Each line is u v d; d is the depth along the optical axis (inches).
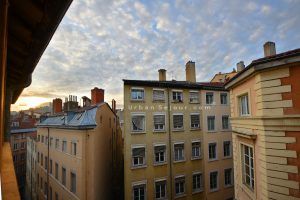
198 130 1035.9
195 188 995.9
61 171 887.7
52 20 92.5
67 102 1141.7
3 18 53.3
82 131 725.9
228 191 1075.9
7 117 229.5
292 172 312.8
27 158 1779.0
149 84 925.2
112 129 1098.7
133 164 864.9
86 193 700.7
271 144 332.8
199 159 1015.6
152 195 877.8
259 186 359.6
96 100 954.1
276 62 324.2
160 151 924.0
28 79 196.4
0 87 53.4
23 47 122.0
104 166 882.8
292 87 319.0
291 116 312.0
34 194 1360.7
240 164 453.7
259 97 352.5
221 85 1200.2
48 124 1047.0
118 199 1068.5
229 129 1130.0
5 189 74.0
